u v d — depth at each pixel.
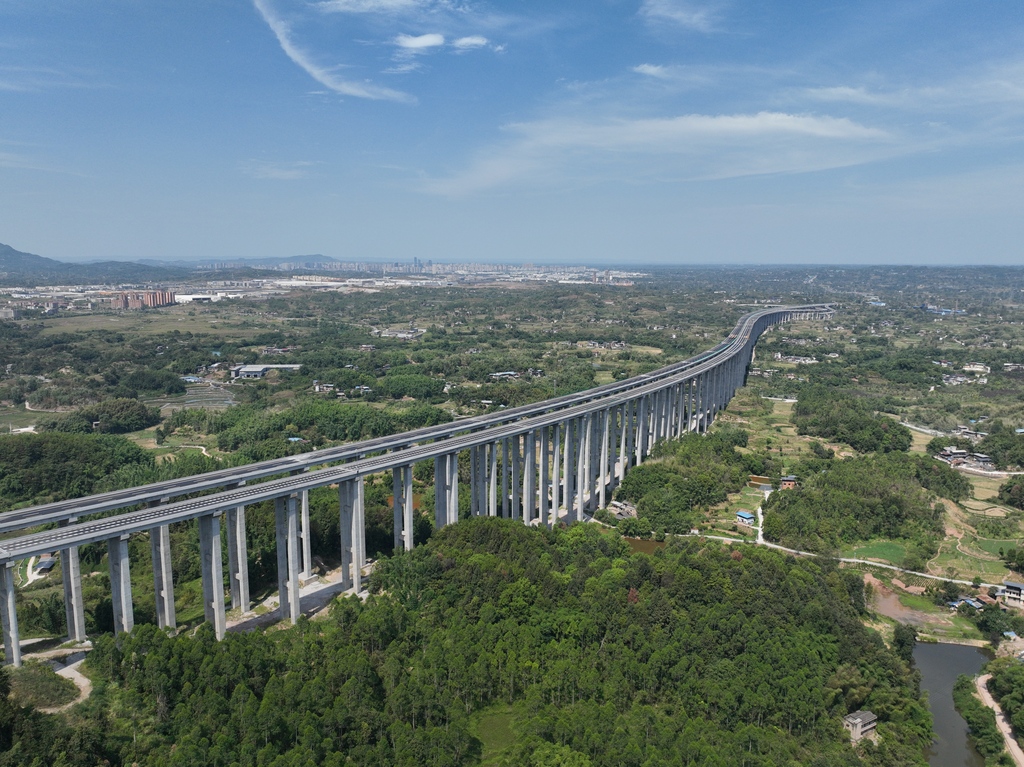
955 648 156.25
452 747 106.19
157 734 103.69
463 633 126.75
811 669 128.25
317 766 97.94
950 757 122.75
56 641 127.81
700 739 108.75
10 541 115.31
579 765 101.88
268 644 119.88
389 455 167.00
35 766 91.50
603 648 129.38
